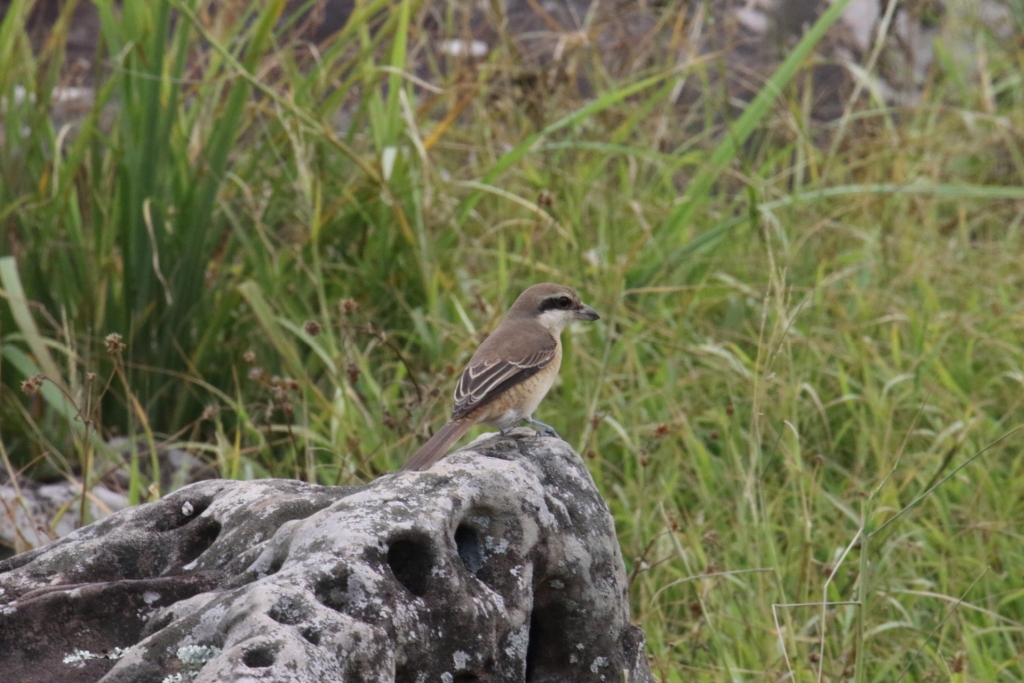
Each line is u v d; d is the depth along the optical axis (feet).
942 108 53.62
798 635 27.09
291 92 41.11
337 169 42.60
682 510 31.01
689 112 56.18
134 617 16.71
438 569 16.03
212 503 18.99
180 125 39.75
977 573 30.81
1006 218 53.16
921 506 33.60
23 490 33.68
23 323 32.99
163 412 38.14
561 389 39.81
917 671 28.04
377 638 14.70
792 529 31.73
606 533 19.30
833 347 40.19
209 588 16.88
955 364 40.91
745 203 48.65
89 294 37.55
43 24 58.08
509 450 20.12
